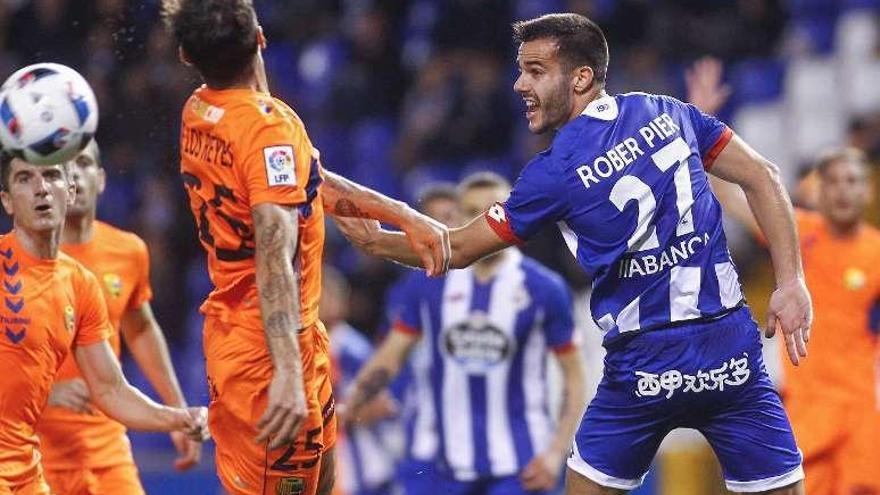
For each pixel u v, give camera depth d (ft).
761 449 63.57
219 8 55.26
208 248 58.29
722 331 62.54
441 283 99.30
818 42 184.34
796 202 126.31
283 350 53.83
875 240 104.17
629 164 61.72
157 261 159.84
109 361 67.00
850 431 102.53
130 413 66.64
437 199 107.24
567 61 63.00
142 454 135.64
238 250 57.16
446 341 99.14
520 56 63.93
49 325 63.82
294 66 186.60
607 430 64.54
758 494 64.13
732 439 63.93
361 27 181.88
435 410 100.17
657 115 63.10
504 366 98.22
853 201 102.68
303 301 57.93
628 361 63.05
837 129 172.86
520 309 97.55
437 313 99.30
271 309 54.08
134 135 163.53
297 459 59.41
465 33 174.91
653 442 64.64
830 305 103.30
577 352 97.50
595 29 63.52
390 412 111.86
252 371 57.72
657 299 62.23
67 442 75.10
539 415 98.78
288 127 55.77
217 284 58.44
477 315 98.22
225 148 55.67
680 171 62.39
